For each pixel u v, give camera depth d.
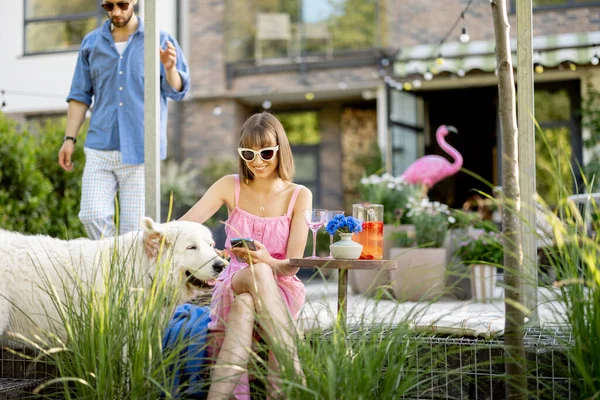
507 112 2.37
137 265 2.74
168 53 3.67
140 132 3.82
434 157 7.61
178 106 11.53
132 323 2.29
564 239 2.21
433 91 10.66
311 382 2.04
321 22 11.53
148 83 3.32
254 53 11.77
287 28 11.66
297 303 2.83
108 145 3.83
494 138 11.09
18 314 2.77
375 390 2.18
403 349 2.33
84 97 3.99
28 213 5.64
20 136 5.73
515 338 2.29
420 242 5.18
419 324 2.79
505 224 2.34
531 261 2.38
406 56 9.73
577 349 2.09
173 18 11.48
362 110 11.82
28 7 11.53
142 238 2.79
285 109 12.14
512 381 2.28
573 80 9.46
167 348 2.46
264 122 3.00
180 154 11.52
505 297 2.32
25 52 11.53
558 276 2.17
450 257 5.26
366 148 11.75
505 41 2.39
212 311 2.66
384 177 6.38
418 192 6.30
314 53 11.42
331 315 2.36
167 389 2.19
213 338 2.59
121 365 2.26
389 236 5.38
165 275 2.44
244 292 2.59
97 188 3.83
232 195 3.09
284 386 2.03
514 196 2.35
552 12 9.84
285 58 11.62
